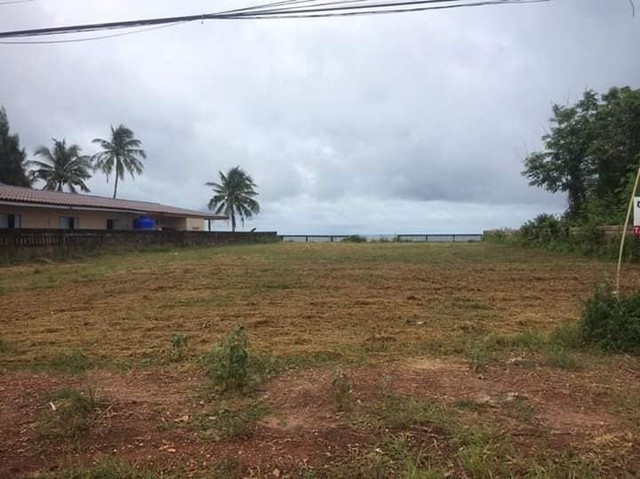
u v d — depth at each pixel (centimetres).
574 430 360
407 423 366
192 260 1997
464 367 509
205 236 3581
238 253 2530
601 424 370
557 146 2636
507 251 2470
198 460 325
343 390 418
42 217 2714
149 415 391
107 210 3127
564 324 709
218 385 449
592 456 322
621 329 574
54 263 1872
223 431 362
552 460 316
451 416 377
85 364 534
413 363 526
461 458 319
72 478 305
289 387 451
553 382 459
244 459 325
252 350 585
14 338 675
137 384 468
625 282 1177
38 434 358
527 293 1052
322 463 319
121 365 532
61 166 4844
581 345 588
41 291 1134
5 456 331
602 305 595
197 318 806
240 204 6562
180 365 531
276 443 346
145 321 788
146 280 1299
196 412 397
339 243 4425
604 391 435
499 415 383
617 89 2472
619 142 2402
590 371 495
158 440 351
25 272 1523
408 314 824
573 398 420
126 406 409
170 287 1170
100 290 1134
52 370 516
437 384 453
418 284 1196
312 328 723
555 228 2492
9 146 4556
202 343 638
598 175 2527
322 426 368
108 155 5250
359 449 334
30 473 310
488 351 570
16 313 870
